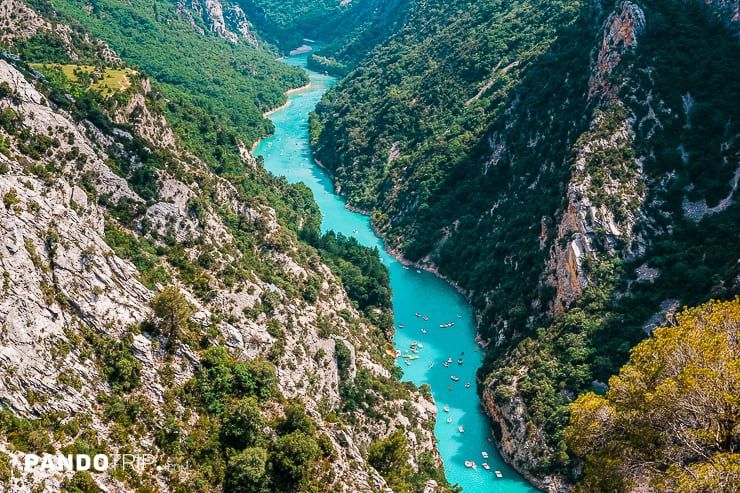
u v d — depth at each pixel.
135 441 74.69
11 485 61.31
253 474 76.56
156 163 126.56
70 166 106.62
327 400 109.31
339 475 84.12
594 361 128.50
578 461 120.00
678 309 127.25
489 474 125.69
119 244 101.62
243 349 97.25
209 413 83.38
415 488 104.38
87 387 75.12
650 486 66.88
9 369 69.31
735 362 65.31
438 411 142.50
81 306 78.44
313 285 146.25
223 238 128.75
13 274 72.31
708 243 135.25
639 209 148.50
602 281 140.88
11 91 103.50
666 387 65.75
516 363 141.50
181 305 86.88
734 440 64.12
